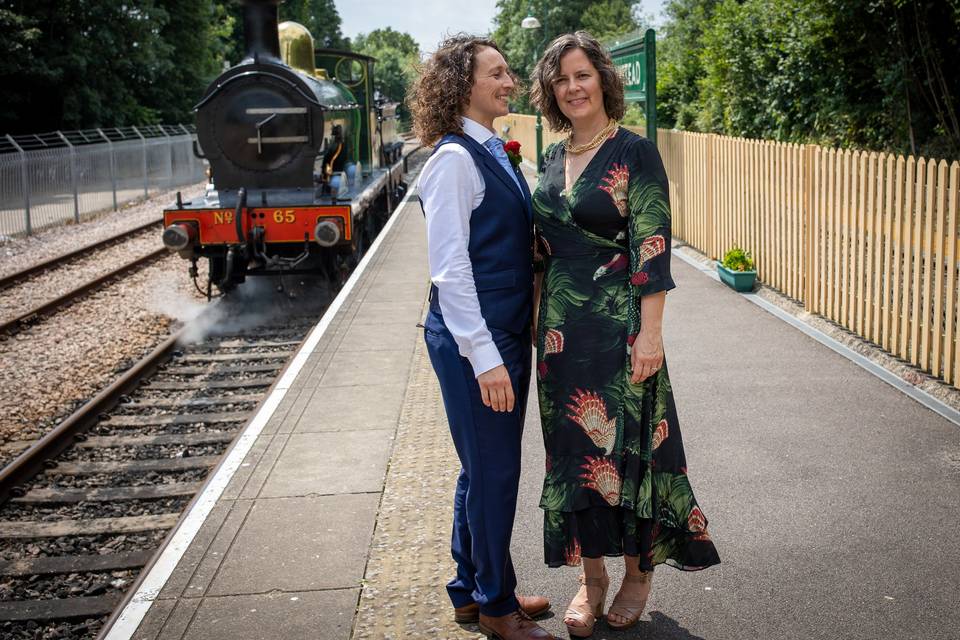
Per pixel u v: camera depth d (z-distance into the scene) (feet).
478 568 10.09
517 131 110.83
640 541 10.23
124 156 78.18
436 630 10.58
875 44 36.29
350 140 46.34
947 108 34.73
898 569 11.59
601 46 9.95
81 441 22.02
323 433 17.47
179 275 43.55
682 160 37.55
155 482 19.79
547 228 10.09
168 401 25.00
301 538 13.04
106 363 28.89
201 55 132.36
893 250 20.30
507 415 9.86
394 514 13.78
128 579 15.60
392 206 63.98
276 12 37.27
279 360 28.78
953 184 17.42
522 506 14.01
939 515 13.02
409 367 21.98
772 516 13.24
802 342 22.27
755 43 45.16
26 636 13.82
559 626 10.77
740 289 28.25
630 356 9.89
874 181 20.97
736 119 47.96
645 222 9.62
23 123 110.22
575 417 10.07
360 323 26.63
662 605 11.04
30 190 60.49
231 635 10.60
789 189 26.13
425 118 9.86
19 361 29.19
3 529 17.48
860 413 17.25
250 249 35.24
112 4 106.42
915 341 19.29
